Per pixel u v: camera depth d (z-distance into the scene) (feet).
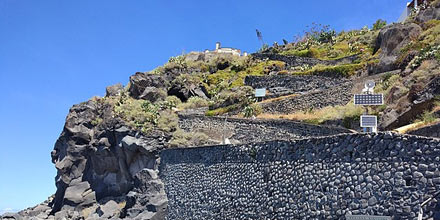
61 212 151.84
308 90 165.58
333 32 261.44
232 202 81.87
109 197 150.92
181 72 207.92
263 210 72.95
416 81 99.96
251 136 130.72
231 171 84.64
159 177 114.32
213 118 148.46
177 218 100.27
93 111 166.91
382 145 56.39
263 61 220.64
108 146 152.15
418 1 204.64
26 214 162.09
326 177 62.28
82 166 161.17
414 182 52.24
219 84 199.00
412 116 89.92
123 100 171.22
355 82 134.31
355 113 106.22
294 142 70.08
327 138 63.93
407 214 51.83
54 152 174.29
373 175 56.24
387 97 107.55
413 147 53.36
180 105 177.88
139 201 112.47
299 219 64.80
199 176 95.71
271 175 73.26
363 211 55.98
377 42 183.73
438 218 49.14
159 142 140.26
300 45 259.60
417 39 145.79
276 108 148.56
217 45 288.71
